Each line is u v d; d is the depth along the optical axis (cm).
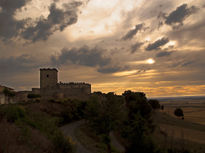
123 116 4291
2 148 1345
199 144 3966
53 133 2581
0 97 5875
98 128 3806
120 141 4216
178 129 6222
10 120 2375
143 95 8169
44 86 9612
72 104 6406
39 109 5109
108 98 4103
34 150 1587
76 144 2955
